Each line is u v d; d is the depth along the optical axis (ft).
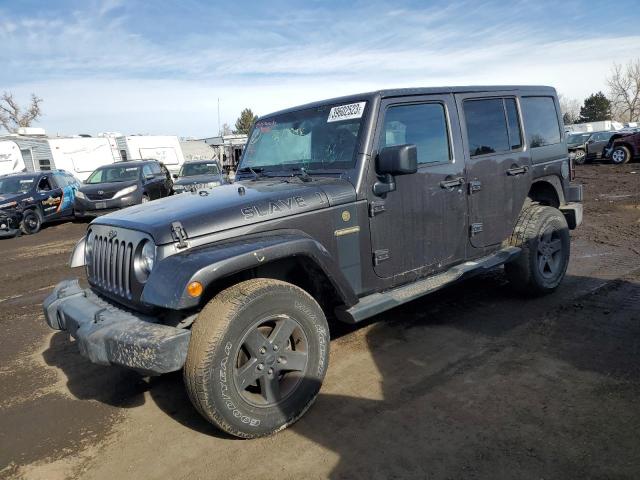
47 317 11.84
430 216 13.38
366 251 12.12
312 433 9.91
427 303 17.02
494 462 8.67
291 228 10.87
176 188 52.85
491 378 11.62
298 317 10.09
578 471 8.30
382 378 12.00
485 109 15.10
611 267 20.17
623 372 11.44
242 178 14.49
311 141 13.15
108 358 9.46
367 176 11.97
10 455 10.10
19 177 47.21
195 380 8.96
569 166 18.30
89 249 12.28
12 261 32.19
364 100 12.35
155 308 9.89
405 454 9.06
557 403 10.38
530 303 16.44
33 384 13.39
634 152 73.10
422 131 13.30
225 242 9.98
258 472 8.87
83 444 10.31
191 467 9.19
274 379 9.89
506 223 15.79
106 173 51.60
